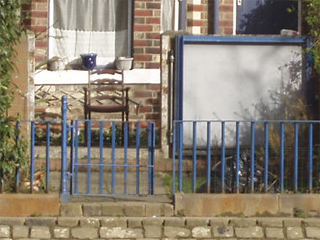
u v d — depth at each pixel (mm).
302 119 14414
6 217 11523
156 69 17688
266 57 14805
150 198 12109
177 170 13656
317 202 11844
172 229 11398
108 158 14383
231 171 12273
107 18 18141
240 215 11719
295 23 18438
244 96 14797
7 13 12156
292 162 12508
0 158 11641
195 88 14711
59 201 11680
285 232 11453
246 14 18453
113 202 11852
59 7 17969
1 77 12188
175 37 14602
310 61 14648
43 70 17484
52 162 13648
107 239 11234
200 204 11719
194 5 17953
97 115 17312
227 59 14766
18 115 11922
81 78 17500
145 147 15000
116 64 17719
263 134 14297
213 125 14594
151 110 17562
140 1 17703
